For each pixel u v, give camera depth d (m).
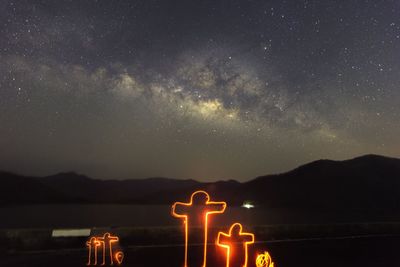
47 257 9.18
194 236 11.36
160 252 10.21
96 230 10.38
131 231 10.73
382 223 14.07
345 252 11.16
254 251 10.84
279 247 11.50
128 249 10.36
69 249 9.96
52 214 60.34
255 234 12.02
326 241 12.57
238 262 9.59
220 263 9.35
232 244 11.48
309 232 12.83
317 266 9.47
